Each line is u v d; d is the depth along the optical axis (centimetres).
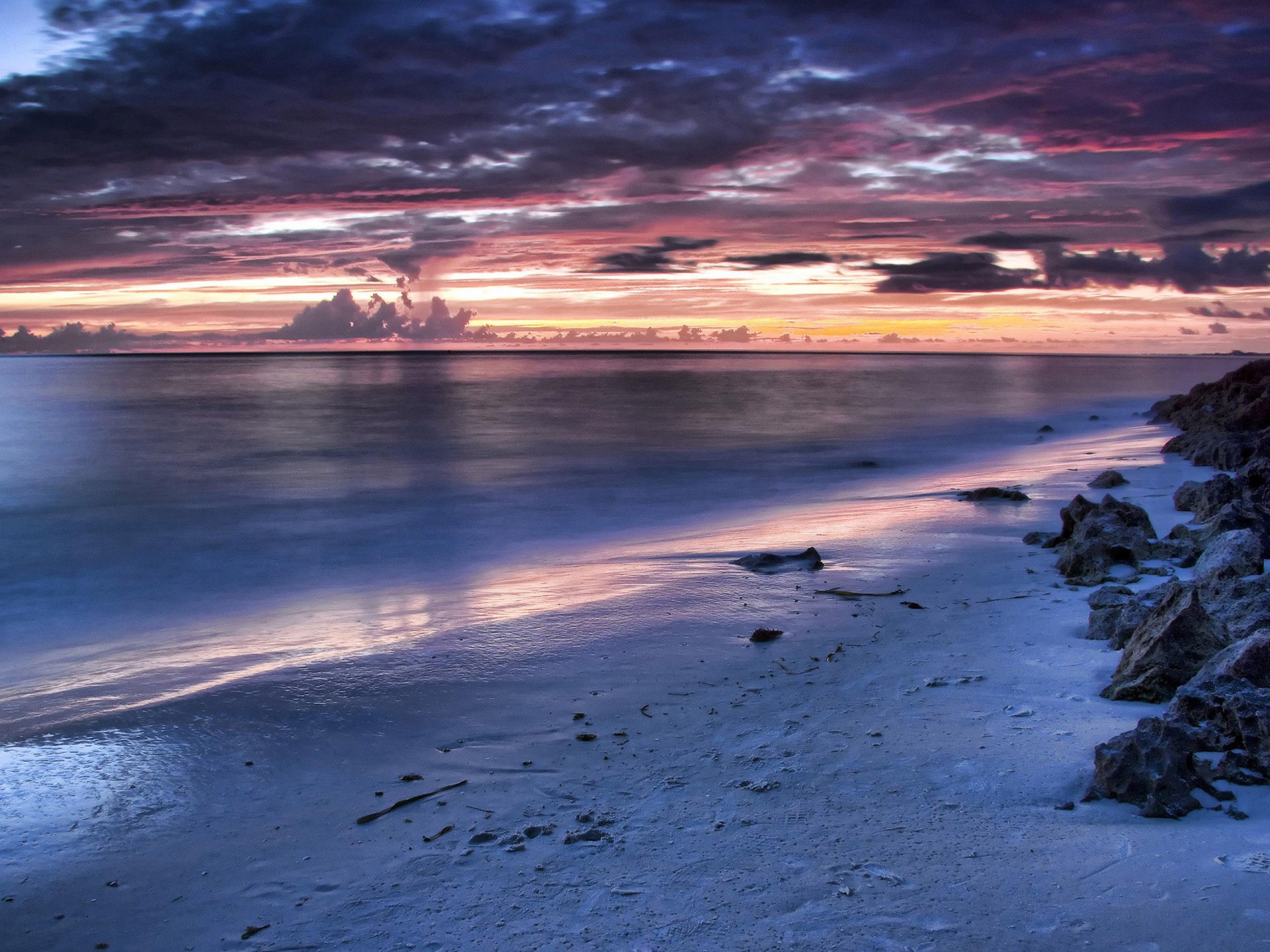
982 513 1723
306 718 768
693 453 3588
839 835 511
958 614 1001
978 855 475
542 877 486
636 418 5388
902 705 726
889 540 1470
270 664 966
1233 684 606
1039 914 414
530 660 908
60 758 699
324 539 1920
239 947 445
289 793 626
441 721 752
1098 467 2411
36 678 998
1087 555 1145
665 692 798
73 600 1441
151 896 499
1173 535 1261
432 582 1437
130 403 7138
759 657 888
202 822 588
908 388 8800
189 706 802
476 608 1170
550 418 5412
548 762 657
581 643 961
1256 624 787
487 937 433
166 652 1081
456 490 2625
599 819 555
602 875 484
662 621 1034
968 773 587
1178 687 679
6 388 10000
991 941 396
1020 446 3591
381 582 1480
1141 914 407
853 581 1192
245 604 1370
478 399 7362
